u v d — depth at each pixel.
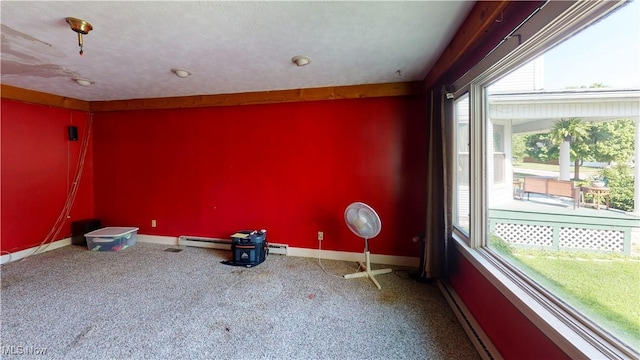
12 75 2.91
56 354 1.77
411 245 3.31
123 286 2.72
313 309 2.34
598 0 1.03
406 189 3.30
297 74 2.88
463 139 2.56
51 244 3.83
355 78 3.02
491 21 1.48
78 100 4.02
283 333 2.02
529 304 1.39
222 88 3.42
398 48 2.22
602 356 1.01
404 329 2.08
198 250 3.81
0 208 3.34
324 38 2.04
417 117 3.24
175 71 2.76
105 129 4.24
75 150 4.10
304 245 3.62
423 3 1.59
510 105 1.79
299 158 3.59
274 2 1.57
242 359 1.76
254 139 3.72
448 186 2.58
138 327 2.06
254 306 2.38
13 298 2.47
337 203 3.50
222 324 2.12
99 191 4.30
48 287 2.69
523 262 1.66
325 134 3.50
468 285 2.18
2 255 3.34
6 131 3.38
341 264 3.35
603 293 1.12
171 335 1.98
